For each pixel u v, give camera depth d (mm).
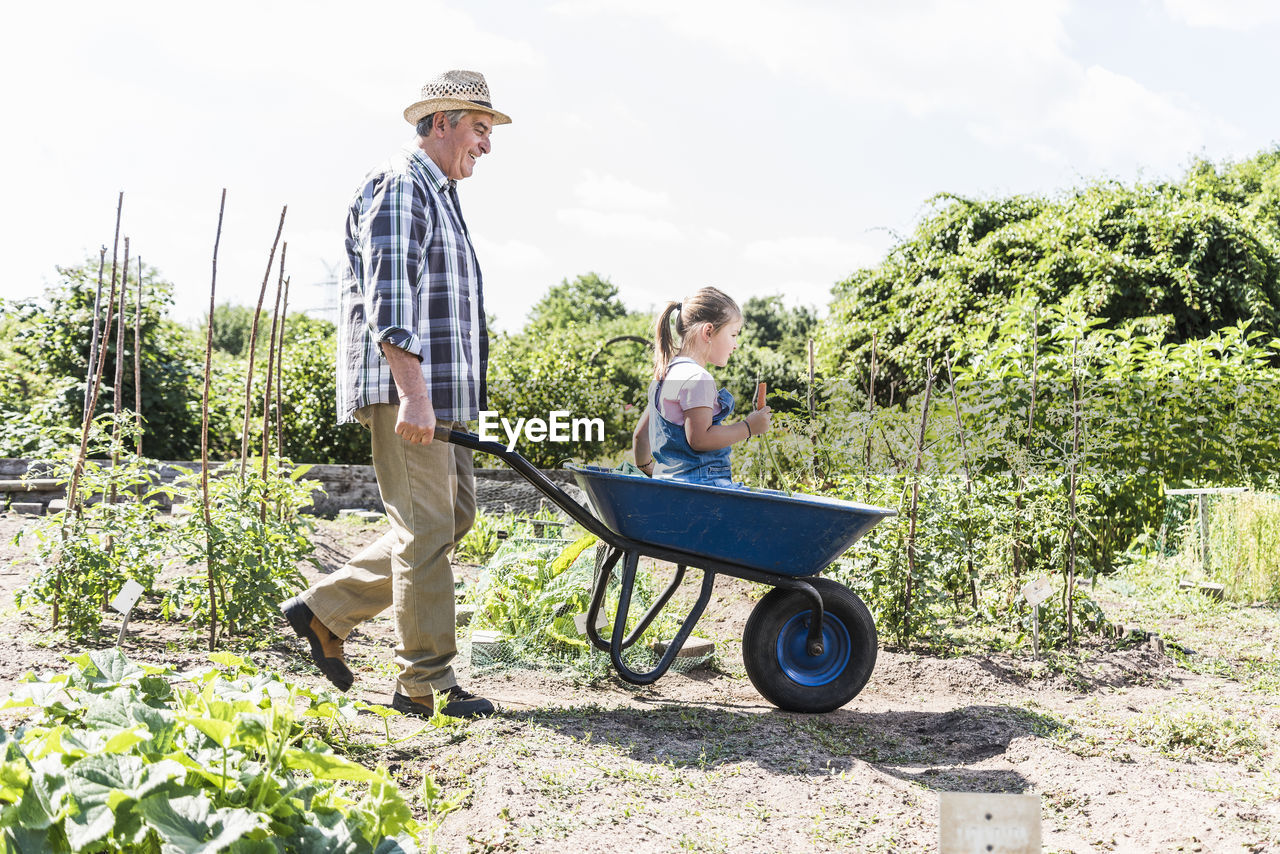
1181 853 2176
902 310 12992
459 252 3064
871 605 4270
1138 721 3135
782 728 3004
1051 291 11219
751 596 5176
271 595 3900
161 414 10125
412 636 2943
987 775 2670
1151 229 11086
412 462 2938
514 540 4598
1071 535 4371
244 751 1651
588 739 2721
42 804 1337
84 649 3414
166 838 1270
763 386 3453
